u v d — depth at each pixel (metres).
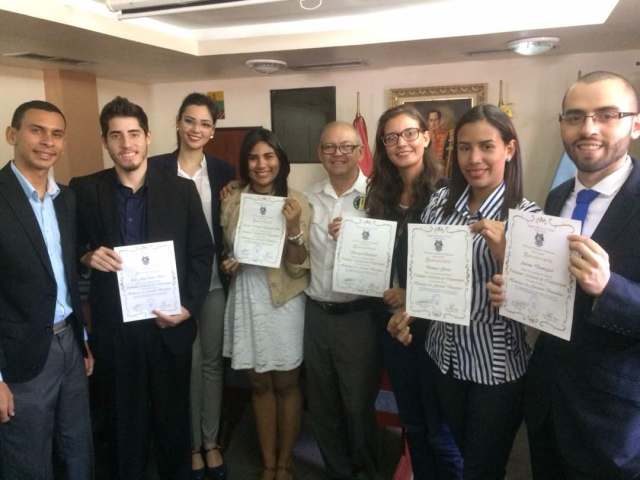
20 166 1.62
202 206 2.06
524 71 3.56
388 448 2.43
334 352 1.92
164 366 1.86
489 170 1.36
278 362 2.00
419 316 1.46
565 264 1.13
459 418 1.55
